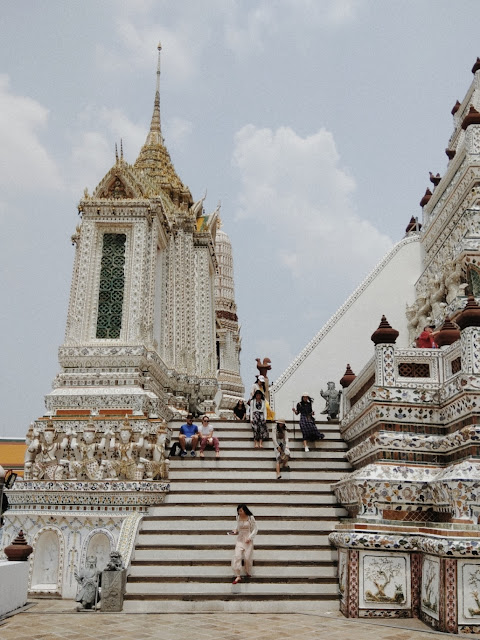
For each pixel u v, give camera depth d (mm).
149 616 10508
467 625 9047
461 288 16688
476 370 10594
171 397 20922
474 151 17875
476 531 9328
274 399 21875
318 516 13125
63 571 13719
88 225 19562
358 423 14242
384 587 10344
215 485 14539
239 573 11547
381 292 23016
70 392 17438
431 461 11508
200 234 24859
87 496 14164
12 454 33031
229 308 42469
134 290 18906
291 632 9156
